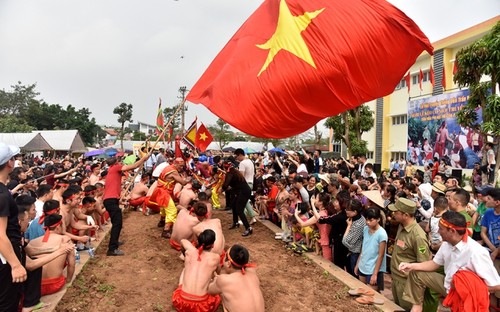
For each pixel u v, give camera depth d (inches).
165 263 266.1
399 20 239.6
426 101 949.2
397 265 198.1
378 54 246.2
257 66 270.1
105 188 286.2
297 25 261.9
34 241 190.4
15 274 135.6
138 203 426.3
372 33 245.3
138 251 291.6
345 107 257.0
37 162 781.9
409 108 1010.1
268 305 203.8
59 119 2320.4
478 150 792.3
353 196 312.2
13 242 145.1
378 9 246.4
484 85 501.4
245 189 349.1
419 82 1075.9
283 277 245.3
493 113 479.5
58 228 200.1
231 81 276.2
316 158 528.1
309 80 249.4
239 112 264.1
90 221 287.6
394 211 196.2
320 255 284.7
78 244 276.2
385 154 1219.9
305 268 262.7
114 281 230.4
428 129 940.6
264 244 319.6
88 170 588.4
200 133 662.5
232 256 167.6
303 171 390.0
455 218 150.3
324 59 247.3
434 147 919.7
